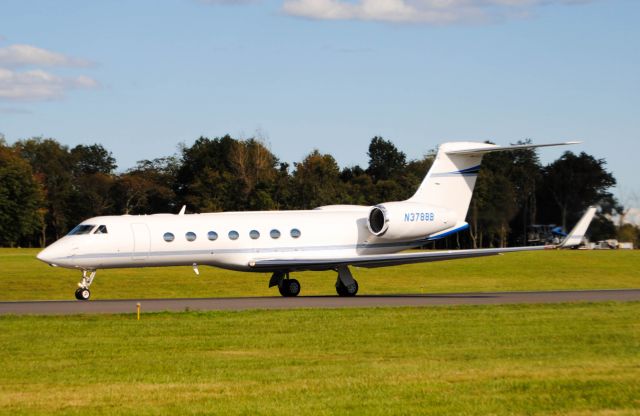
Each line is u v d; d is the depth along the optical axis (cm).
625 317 5591
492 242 15488
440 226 8212
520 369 3681
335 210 8400
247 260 7631
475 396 3172
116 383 3450
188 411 2978
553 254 15988
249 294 10100
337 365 3822
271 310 5931
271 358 4025
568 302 6675
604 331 4900
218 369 3744
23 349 4297
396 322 5309
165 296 9781
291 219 7962
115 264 7225
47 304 6600
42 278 11550
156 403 3097
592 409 2984
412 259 7525
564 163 14350
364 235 8188
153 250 7288
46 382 3478
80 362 3931
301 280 11438
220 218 7675
